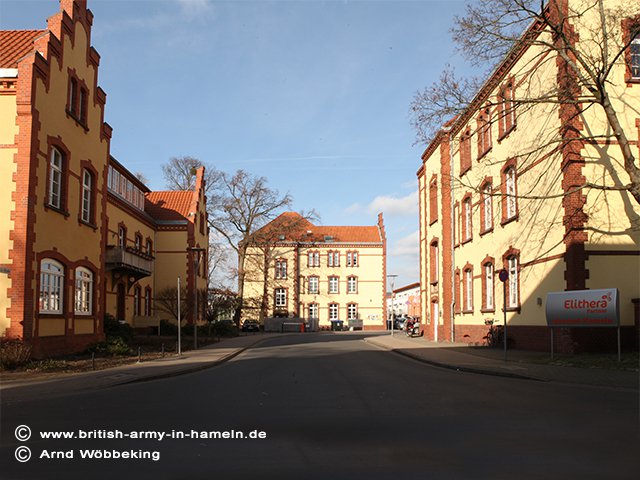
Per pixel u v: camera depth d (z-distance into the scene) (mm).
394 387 13023
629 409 9805
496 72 18578
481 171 28156
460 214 31875
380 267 72938
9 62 19047
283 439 7457
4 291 17641
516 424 8438
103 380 14133
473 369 16656
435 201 36438
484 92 18125
